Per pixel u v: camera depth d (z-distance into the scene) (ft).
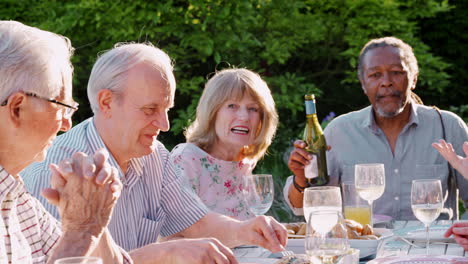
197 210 8.42
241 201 10.66
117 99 7.05
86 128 7.41
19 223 5.68
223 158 10.68
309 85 23.99
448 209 11.03
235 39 21.54
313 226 6.09
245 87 10.49
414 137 12.36
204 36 21.06
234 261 6.23
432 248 7.90
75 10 21.04
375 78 12.28
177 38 22.98
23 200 5.71
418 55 24.13
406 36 24.17
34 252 5.74
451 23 28.09
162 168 8.36
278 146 23.34
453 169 12.25
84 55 22.52
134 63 7.02
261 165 21.97
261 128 10.75
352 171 11.38
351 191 9.26
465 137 12.46
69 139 7.24
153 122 7.16
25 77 4.83
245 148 10.79
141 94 7.02
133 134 7.12
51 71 4.92
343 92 27.14
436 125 12.42
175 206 8.44
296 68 26.81
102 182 4.63
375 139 12.48
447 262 6.70
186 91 22.48
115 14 20.61
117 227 7.54
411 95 13.16
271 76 25.53
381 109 12.21
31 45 4.87
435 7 24.39
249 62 23.70
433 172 11.35
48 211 6.51
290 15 24.09
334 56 25.80
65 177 4.65
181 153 10.49
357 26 24.13
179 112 23.07
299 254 7.29
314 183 11.33
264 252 7.93
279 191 19.90
